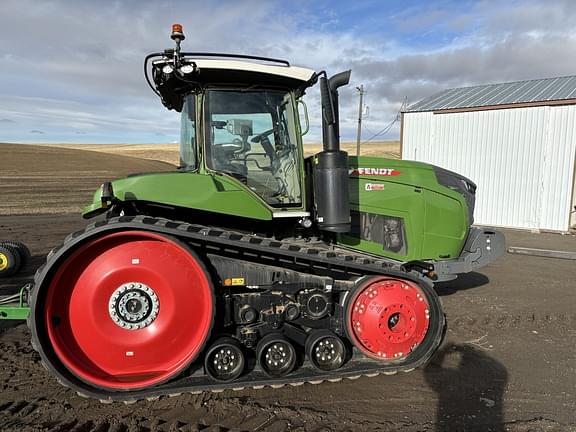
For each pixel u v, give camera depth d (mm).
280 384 3600
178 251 3551
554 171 12664
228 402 3529
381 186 4539
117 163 46156
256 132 3939
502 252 4949
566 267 8438
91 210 3635
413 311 3980
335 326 3980
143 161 51344
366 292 3969
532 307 6027
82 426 3203
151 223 3373
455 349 4656
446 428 3246
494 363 4332
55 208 16359
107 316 3484
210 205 3562
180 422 3254
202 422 3275
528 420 3348
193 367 3730
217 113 3857
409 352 4031
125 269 3455
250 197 3678
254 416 3365
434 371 4148
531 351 4625
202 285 3588
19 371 4008
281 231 4266
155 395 3410
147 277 3492
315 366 3744
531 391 3789
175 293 3521
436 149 14891
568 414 3438
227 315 3670
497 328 5258
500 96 14414
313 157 4125
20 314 3682
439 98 16156
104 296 3465
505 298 6438
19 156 46719
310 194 4207
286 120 3996
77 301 3467
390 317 3971
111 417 3324
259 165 3959
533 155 12984
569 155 12375
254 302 3738
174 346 3584
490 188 13883
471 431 3213
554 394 3742
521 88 15070
